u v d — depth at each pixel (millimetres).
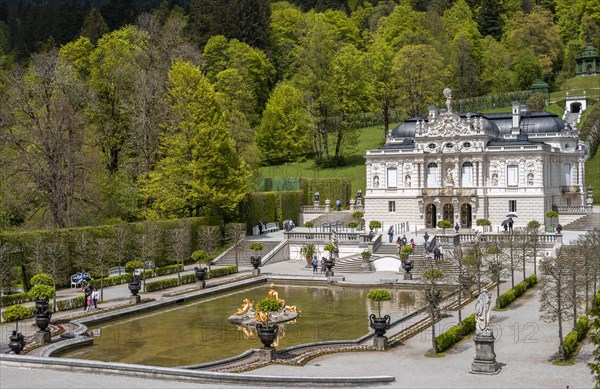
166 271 83625
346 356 45219
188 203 100312
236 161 104625
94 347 49719
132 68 114625
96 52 127188
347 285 76625
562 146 112438
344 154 156000
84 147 96750
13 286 68188
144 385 36062
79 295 68750
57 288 74312
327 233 98062
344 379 37188
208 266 86938
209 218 99188
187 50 124875
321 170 149875
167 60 121188
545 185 103562
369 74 163500
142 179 99000
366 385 37344
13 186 86312
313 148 164000
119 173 106688
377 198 111875
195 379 37156
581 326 48125
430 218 108062
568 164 113625
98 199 94062
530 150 101312
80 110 104125
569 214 104688
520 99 178125
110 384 36188
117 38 139625
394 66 161500
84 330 53375
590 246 60812
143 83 105000
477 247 64000
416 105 160750
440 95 166250
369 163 112500
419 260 84062
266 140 158125
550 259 53656
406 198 109500
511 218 99125
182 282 77500
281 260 97375
